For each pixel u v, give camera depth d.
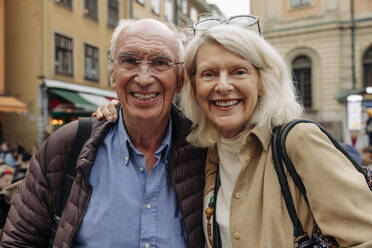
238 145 1.43
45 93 10.96
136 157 1.45
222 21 1.40
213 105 1.41
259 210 1.27
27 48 11.09
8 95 10.82
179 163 1.49
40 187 1.41
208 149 1.60
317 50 14.55
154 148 1.52
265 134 1.33
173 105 1.61
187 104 1.58
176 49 1.48
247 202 1.30
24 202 1.42
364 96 7.98
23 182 1.47
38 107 10.89
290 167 1.21
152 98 1.42
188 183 1.50
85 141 1.44
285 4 15.30
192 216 1.46
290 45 15.14
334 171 1.13
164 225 1.40
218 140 1.53
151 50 1.38
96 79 13.34
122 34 1.42
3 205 1.73
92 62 13.19
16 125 11.20
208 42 1.37
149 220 1.38
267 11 15.67
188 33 1.60
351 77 14.09
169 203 1.45
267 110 1.33
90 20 12.98
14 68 11.33
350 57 14.13
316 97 14.56
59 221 1.39
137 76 1.38
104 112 1.54
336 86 14.15
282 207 1.22
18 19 11.27
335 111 14.07
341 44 14.27
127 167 1.44
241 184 1.35
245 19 1.38
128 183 1.41
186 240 1.44
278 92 1.36
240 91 1.34
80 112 8.63
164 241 1.38
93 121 1.51
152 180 1.44
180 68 1.52
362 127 7.91
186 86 1.57
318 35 14.55
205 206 1.50
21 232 1.39
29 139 10.98
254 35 1.36
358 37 14.05
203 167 1.59
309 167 1.16
